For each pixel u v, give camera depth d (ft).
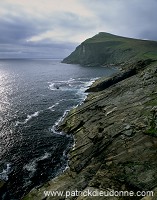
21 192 96.43
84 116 161.48
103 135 117.19
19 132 157.07
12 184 101.30
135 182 74.33
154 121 106.73
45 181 103.09
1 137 148.25
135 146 95.66
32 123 175.22
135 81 197.47
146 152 89.40
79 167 102.73
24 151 130.11
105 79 287.89
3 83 390.21
